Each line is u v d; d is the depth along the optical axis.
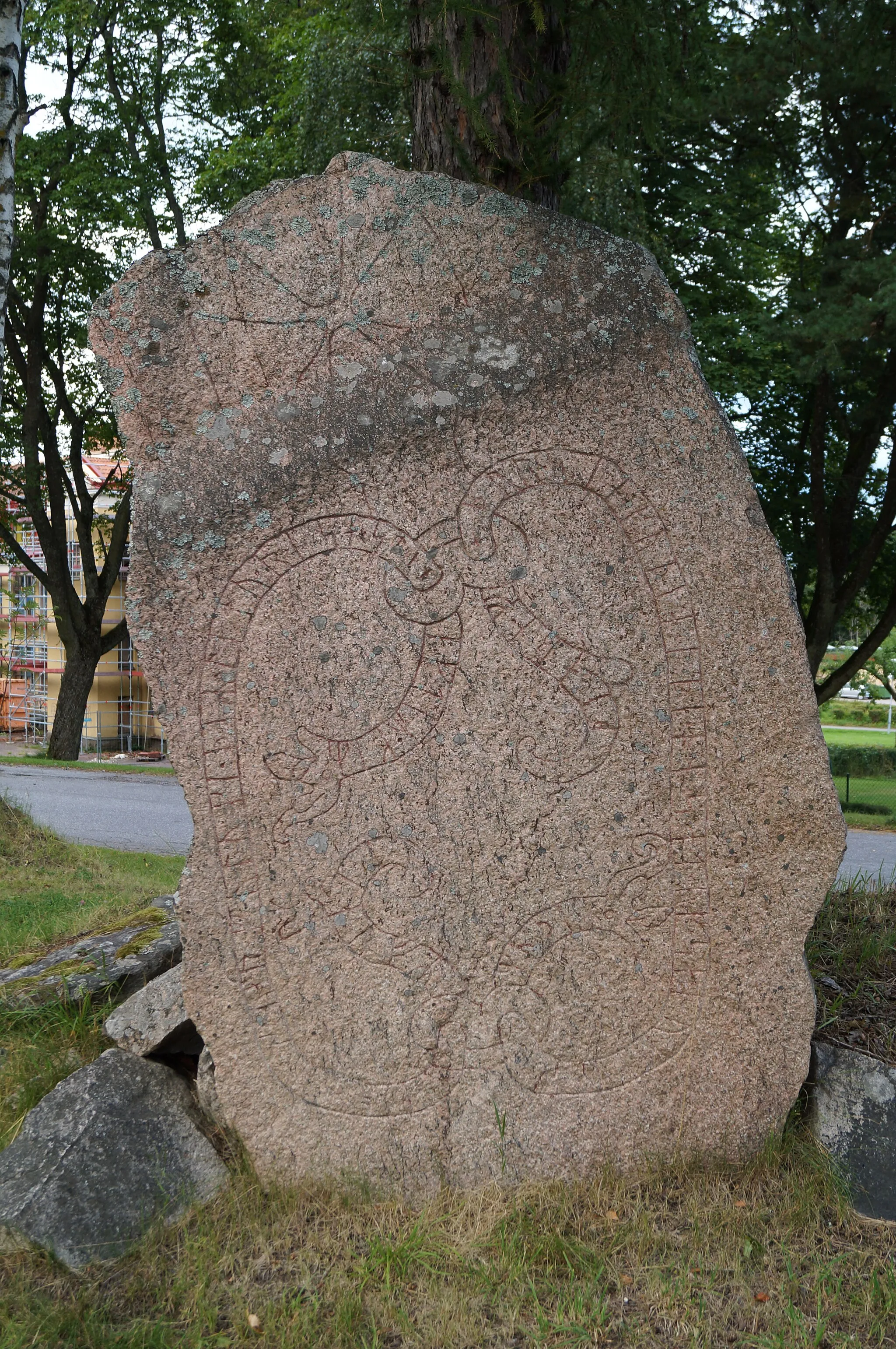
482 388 2.74
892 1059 3.05
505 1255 2.38
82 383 16.19
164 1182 2.55
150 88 14.94
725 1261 2.38
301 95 9.80
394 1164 2.70
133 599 2.64
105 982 3.53
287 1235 2.48
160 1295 2.28
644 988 2.79
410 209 2.73
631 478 2.78
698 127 9.85
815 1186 2.62
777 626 2.80
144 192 14.16
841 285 9.23
